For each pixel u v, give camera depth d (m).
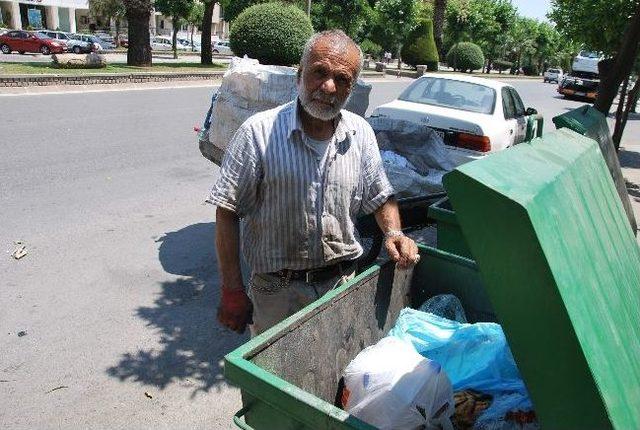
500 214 1.20
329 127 2.08
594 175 1.88
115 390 2.99
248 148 2.01
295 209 2.07
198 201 6.12
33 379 3.02
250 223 2.18
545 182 1.42
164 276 4.31
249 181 2.03
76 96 12.88
